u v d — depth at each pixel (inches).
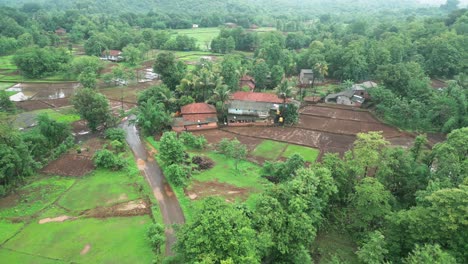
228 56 4692.4
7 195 1768.0
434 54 4030.5
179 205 1716.3
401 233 1257.4
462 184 1290.6
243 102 2974.9
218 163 2162.9
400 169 1620.3
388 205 1391.5
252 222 1245.7
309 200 1378.0
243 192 1824.6
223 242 1020.5
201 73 3100.4
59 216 1603.1
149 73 4589.1
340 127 2768.2
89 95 2564.0
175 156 2036.2
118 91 3735.2
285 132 2669.8
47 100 3371.1
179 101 2957.7
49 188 1836.9
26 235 1464.1
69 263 1305.4
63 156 2199.8
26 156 1875.0
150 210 1664.6
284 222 1254.3
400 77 3184.1
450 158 1528.1
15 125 2691.9
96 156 2106.3
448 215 1116.5
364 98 3346.5
